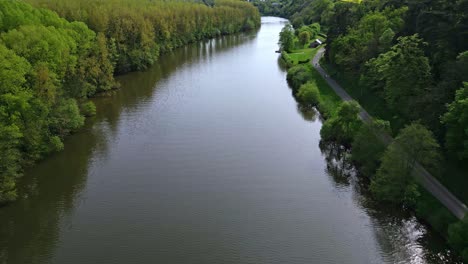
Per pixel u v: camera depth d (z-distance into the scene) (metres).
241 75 119.31
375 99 80.56
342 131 70.56
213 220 51.78
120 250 46.78
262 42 182.00
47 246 47.59
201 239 48.47
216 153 69.00
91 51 97.31
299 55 140.00
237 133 76.94
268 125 80.94
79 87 86.00
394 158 52.25
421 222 49.62
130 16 125.12
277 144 72.44
